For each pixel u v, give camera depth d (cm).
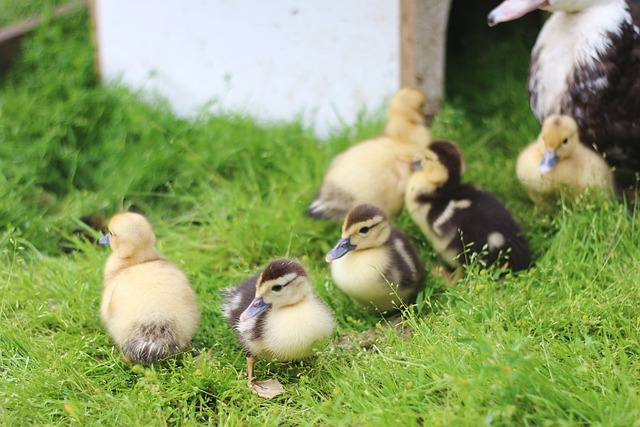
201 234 605
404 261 487
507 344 405
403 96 594
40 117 740
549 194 561
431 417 373
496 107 791
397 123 596
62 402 419
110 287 468
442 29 732
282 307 434
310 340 432
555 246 527
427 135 606
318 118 748
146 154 696
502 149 716
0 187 649
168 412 419
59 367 444
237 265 573
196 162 684
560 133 527
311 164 672
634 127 562
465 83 841
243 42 745
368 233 475
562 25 576
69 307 513
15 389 430
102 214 655
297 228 588
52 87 779
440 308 495
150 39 775
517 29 891
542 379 373
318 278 531
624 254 508
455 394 392
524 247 523
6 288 522
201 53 761
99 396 425
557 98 584
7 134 720
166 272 464
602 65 552
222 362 458
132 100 758
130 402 415
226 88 763
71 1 924
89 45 830
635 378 400
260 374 452
